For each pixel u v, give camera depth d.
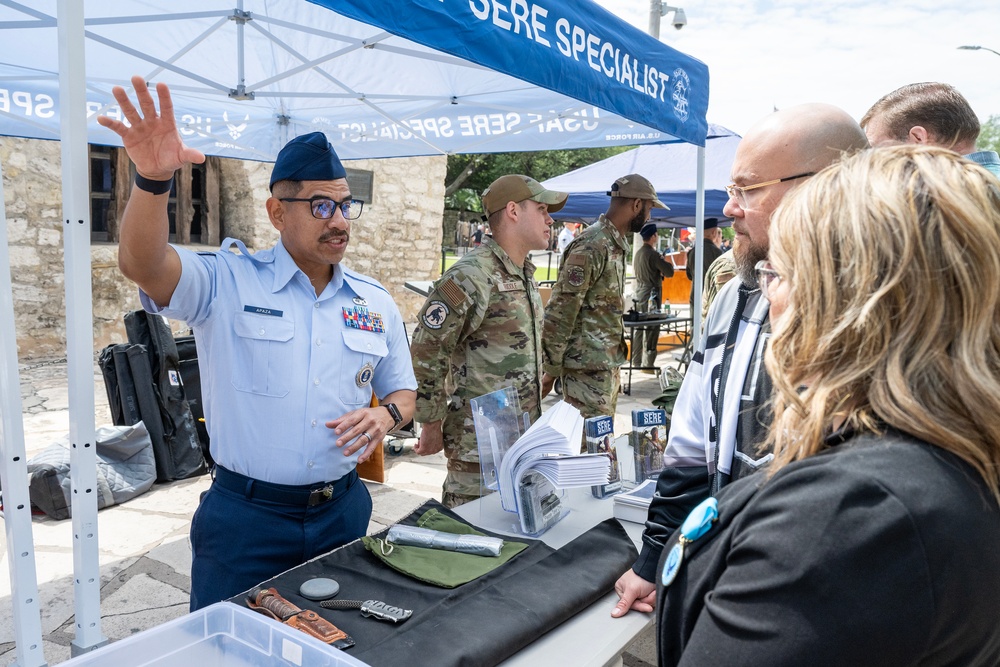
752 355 1.25
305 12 2.80
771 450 1.13
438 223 10.67
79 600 1.78
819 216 0.73
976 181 0.68
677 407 1.50
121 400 4.18
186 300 1.73
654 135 4.21
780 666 0.64
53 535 3.46
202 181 8.41
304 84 3.59
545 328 3.81
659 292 8.73
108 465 3.97
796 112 1.29
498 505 1.98
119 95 1.38
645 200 3.80
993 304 0.65
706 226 8.38
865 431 0.70
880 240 0.68
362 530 1.99
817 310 0.72
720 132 7.15
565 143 4.41
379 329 2.02
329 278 1.97
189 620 1.15
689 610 0.84
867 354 0.69
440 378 2.63
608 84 2.54
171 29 2.90
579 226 17.89
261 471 1.79
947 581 0.61
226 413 1.80
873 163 0.74
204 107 3.91
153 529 3.62
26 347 7.14
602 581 1.48
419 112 3.77
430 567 1.48
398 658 1.16
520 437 1.88
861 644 0.62
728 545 0.79
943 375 0.66
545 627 1.31
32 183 7.03
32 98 3.25
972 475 0.65
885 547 0.62
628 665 2.39
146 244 1.55
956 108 1.99
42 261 7.17
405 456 4.91
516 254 2.81
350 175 9.40
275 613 1.28
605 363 3.85
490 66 1.96
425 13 1.75
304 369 1.83
